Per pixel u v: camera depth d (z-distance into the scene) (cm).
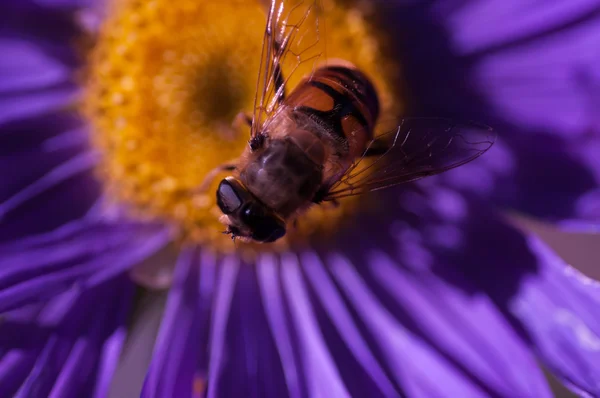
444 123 11
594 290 11
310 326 12
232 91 12
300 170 11
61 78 12
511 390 11
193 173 12
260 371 11
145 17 12
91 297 11
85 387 11
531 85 11
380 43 12
